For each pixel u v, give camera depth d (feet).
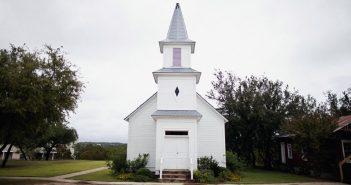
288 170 101.30
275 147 116.78
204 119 84.38
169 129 74.18
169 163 73.15
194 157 72.43
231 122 106.01
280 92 109.70
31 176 77.10
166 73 80.33
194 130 74.02
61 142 190.49
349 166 71.20
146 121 82.99
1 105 58.65
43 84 64.08
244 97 105.50
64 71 69.41
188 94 80.12
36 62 65.16
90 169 101.55
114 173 76.69
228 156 81.87
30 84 62.03
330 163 79.30
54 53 69.21
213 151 82.43
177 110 78.89
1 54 63.41
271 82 109.09
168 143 74.43
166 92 80.33
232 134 107.86
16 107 59.62
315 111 84.33
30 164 134.00
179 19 89.04
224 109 110.52
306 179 75.97
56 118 69.46
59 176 76.74
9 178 71.72
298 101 108.78
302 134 75.87
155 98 84.28
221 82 112.98
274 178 77.05
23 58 64.90
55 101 66.03
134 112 83.35
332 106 143.33
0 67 60.90
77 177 73.82
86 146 236.02
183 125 74.33
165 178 68.08
